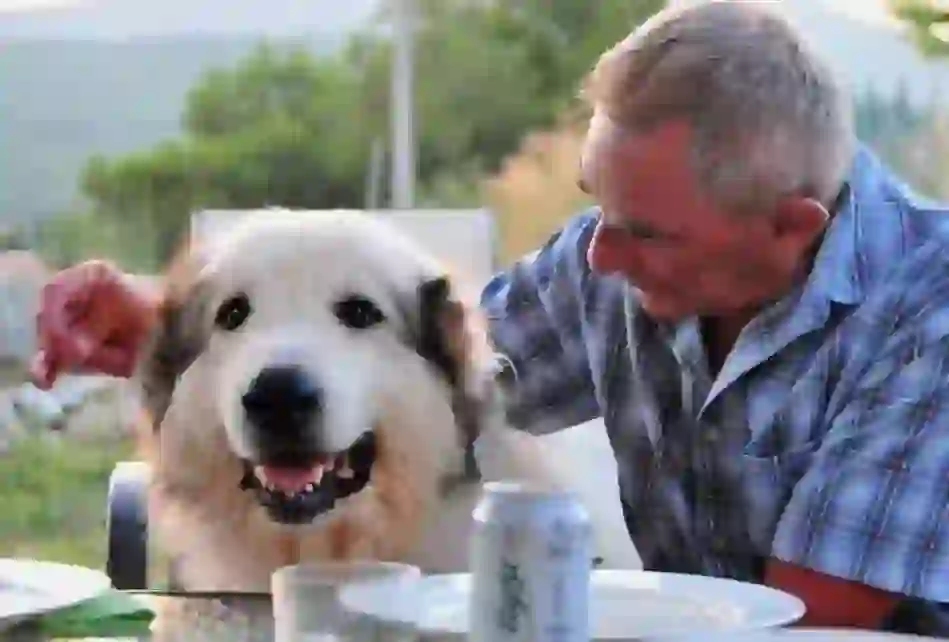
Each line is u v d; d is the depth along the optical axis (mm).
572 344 4387
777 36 3447
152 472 4301
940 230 3555
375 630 2438
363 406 3965
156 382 4324
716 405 3688
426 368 4195
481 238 5020
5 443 6438
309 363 3871
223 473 4105
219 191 7059
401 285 4223
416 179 7035
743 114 3336
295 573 2547
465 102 6984
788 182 3383
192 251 4426
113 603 2822
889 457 3201
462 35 7012
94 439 6363
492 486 2088
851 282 3492
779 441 3598
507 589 2018
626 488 4117
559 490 2062
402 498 4105
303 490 3961
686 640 2352
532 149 6918
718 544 3869
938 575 3078
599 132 3541
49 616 2715
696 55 3389
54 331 4383
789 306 3500
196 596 3174
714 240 3434
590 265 4031
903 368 3346
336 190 7094
